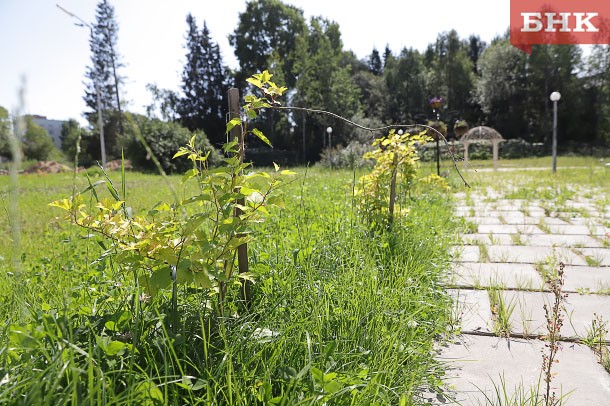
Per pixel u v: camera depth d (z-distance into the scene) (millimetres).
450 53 45250
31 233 5004
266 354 1489
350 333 1741
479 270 3385
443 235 4070
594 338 2141
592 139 38469
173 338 1308
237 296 1956
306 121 35281
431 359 1856
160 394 1108
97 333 1365
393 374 1565
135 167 21172
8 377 1085
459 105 44969
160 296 1699
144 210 5555
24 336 1113
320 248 2609
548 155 31625
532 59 38625
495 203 7645
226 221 1569
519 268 3469
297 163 32344
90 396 968
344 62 53656
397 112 45031
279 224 3307
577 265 3531
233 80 43469
